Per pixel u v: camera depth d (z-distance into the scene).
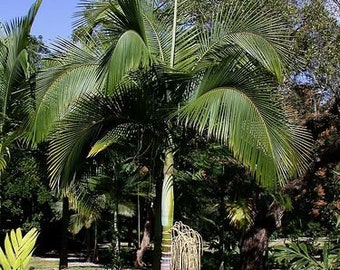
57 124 6.91
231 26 6.80
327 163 11.13
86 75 7.10
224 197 11.40
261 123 5.91
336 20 11.27
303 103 11.34
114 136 6.91
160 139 6.80
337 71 11.20
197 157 9.80
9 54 9.66
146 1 7.39
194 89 6.49
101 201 14.14
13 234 4.27
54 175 6.93
